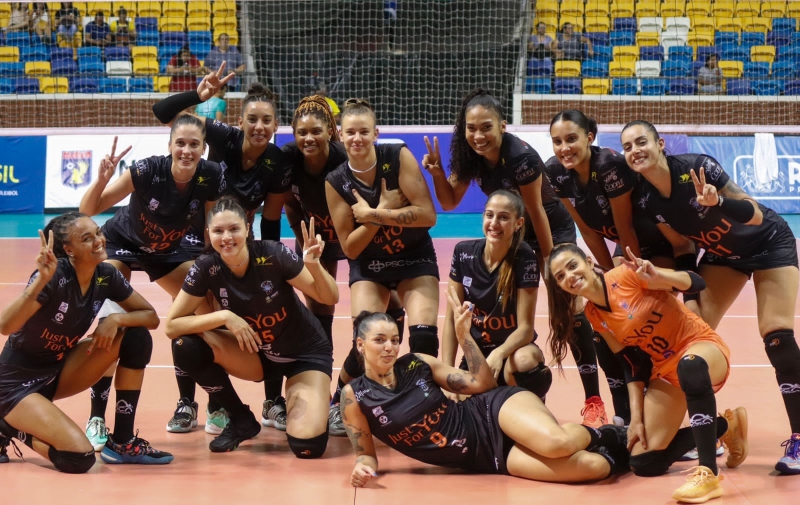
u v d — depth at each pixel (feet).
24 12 52.80
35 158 48.78
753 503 12.98
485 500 13.21
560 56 52.24
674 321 14.17
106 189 17.51
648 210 15.71
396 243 17.31
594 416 16.81
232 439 15.94
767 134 47.62
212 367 15.61
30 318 14.46
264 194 18.57
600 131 48.03
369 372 14.47
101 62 52.60
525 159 16.87
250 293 15.43
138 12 53.31
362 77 53.98
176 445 16.29
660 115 50.72
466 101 17.03
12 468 14.92
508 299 15.79
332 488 13.84
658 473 14.33
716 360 13.75
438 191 17.87
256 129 17.80
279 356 16.29
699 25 53.11
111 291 15.30
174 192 17.30
